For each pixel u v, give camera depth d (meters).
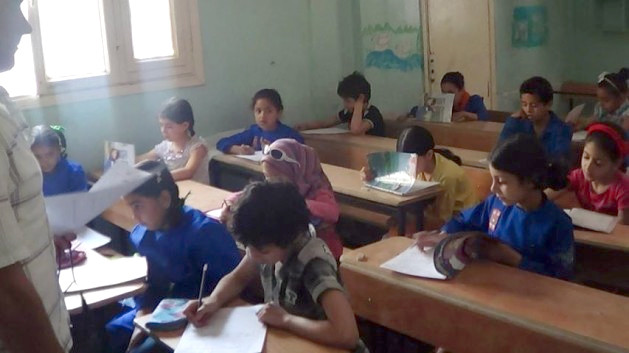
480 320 1.79
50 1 3.55
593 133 2.82
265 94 4.02
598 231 2.45
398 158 3.16
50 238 1.29
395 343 2.41
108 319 2.35
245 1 4.32
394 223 3.24
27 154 1.23
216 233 2.15
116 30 3.77
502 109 6.18
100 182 1.75
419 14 5.23
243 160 3.79
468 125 4.45
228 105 4.34
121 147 3.28
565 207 2.87
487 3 5.76
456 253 1.97
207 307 1.83
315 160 2.71
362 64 4.95
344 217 3.65
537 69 6.51
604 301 1.77
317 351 1.64
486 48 5.84
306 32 4.66
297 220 1.70
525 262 2.08
